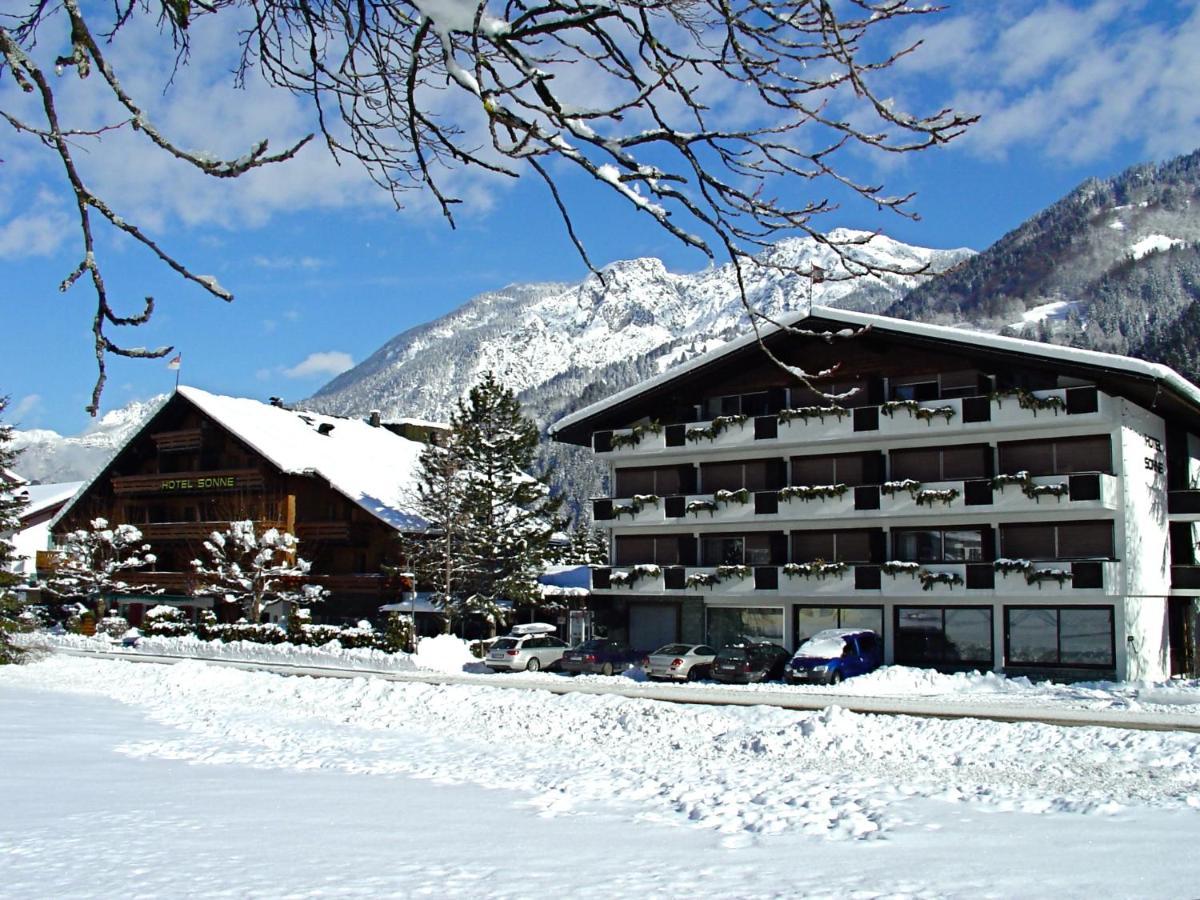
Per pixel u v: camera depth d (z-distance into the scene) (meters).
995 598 40.41
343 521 58.84
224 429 62.34
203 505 64.81
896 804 13.73
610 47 4.98
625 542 49.66
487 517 52.84
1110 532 39.31
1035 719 25.44
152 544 66.19
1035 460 40.62
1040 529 40.47
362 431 71.62
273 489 60.75
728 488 47.22
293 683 32.16
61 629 66.88
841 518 43.47
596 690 35.44
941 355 42.81
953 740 20.41
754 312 5.16
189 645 54.47
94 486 68.75
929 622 42.25
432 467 53.09
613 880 8.76
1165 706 29.70
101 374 4.41
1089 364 38.88
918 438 42.69
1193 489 45.31
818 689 36.69
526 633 50.97
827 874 9.05
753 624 46.38
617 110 4.77
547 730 23.59
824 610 44.53
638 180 4.94
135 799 13.52
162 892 8.12
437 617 56.50
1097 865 9.45
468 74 4.50
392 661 47.22
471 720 25.22
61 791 14.12
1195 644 46.53
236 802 13.41
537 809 13.45
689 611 47.88
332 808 13.08
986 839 11.13
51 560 64.81
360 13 5.21
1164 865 9.41
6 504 54.62
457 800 14.12
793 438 44.34
